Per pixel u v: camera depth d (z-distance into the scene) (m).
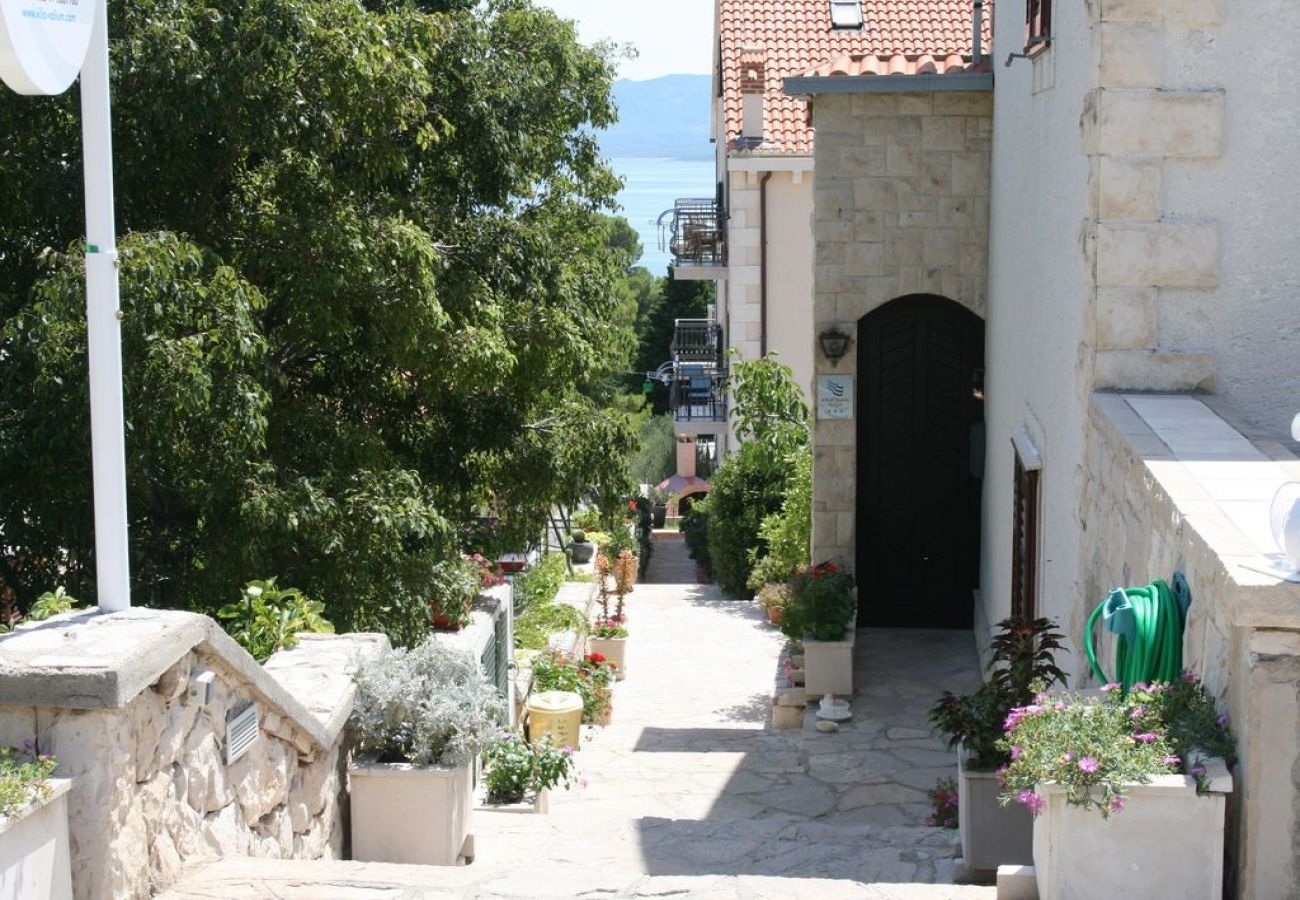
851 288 13.73
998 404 12.48
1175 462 5.68
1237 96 7.16
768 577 18.03
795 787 10.31
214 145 9.95
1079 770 4.18
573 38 14.05
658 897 5.04
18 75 4.41
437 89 12.12
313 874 5.12
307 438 10.90
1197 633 4.73
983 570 13.90
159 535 10.19
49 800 4.26
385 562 10.37
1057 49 8.76
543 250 12.41
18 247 9.99
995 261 12.88
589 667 13.71
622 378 42.62
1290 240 7.20
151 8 9.41
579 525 21.30
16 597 9.75
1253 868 4.11
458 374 10.67
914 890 5.07
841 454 14.00
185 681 4.93
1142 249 7.23
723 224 26.84
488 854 7.24
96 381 4.95
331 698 6.15
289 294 10.36
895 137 13.52
